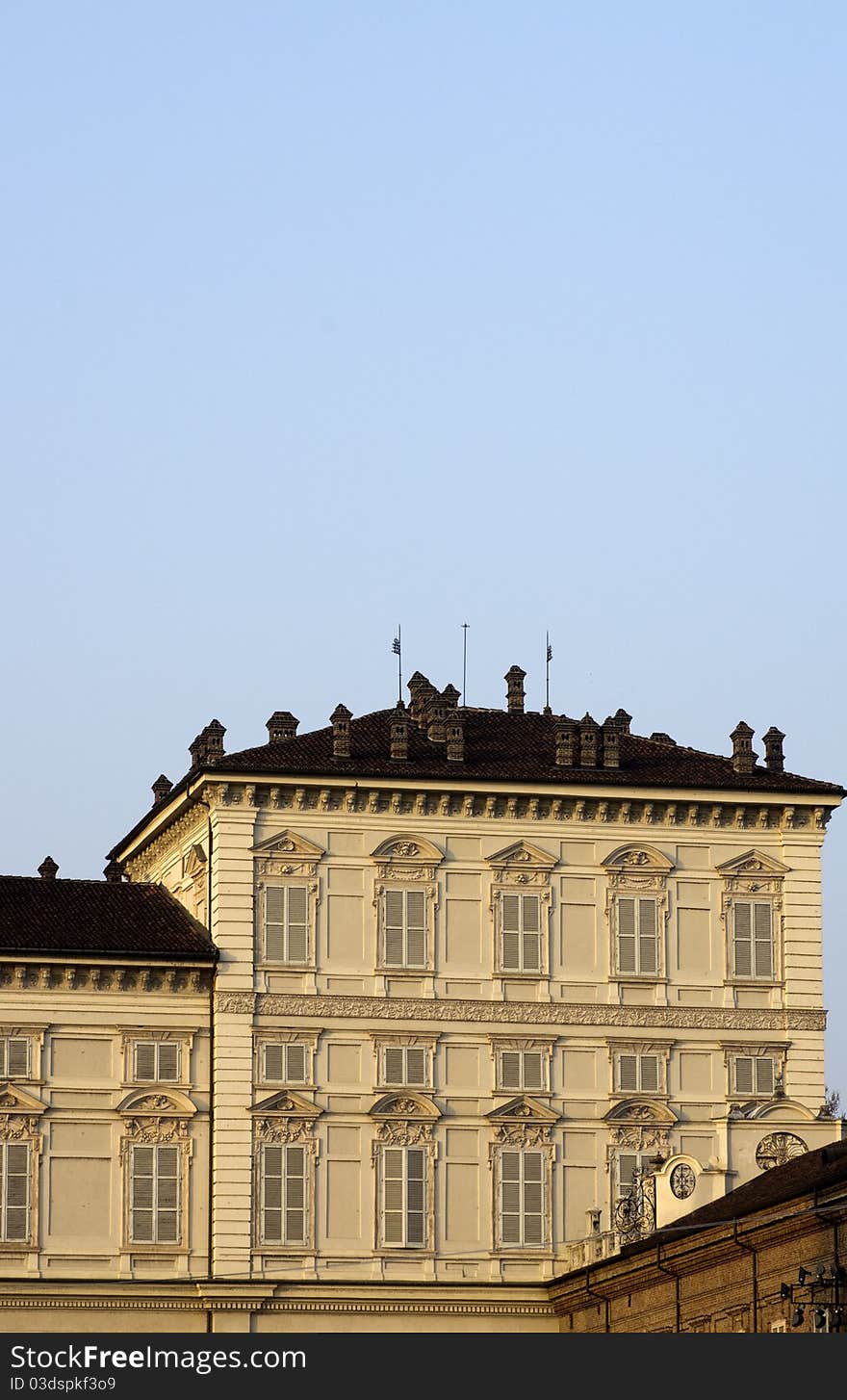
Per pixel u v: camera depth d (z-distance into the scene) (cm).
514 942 19525
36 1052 18700
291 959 19175
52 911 19312
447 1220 19062
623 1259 17512
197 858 19662
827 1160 16575
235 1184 18762
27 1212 18475
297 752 19625
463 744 19850
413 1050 19238
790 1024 19800
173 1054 18925
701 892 19888
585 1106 19400
